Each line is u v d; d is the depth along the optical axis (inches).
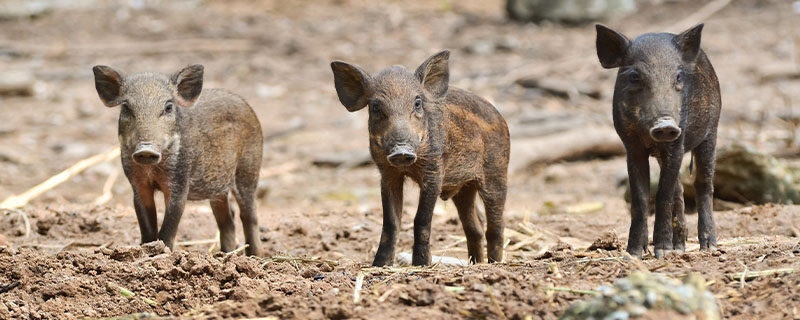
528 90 1125.7
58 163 876.6
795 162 813.9
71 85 1189.7
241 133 492.1
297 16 1569.9
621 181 794.2
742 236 502.3
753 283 343.9
